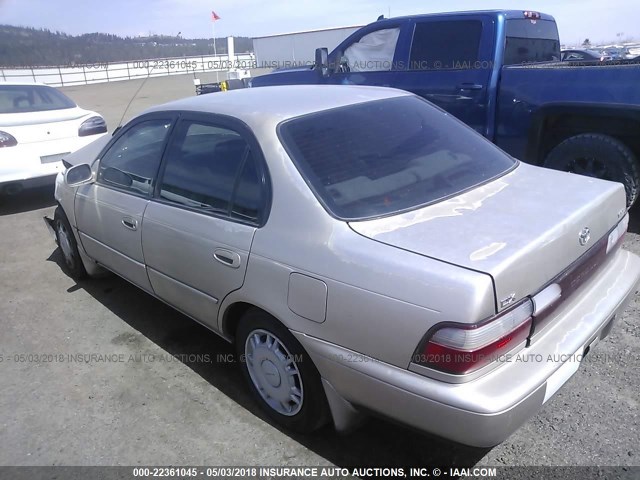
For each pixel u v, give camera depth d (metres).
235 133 2.69
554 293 2.03
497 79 5.38
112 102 20.09
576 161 4.82
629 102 4.44
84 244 4.06
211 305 2.78
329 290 2.10
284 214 2.34
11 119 6.31
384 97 3.02
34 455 2.54
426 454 2.42
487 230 2.07
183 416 2.76
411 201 2.34
